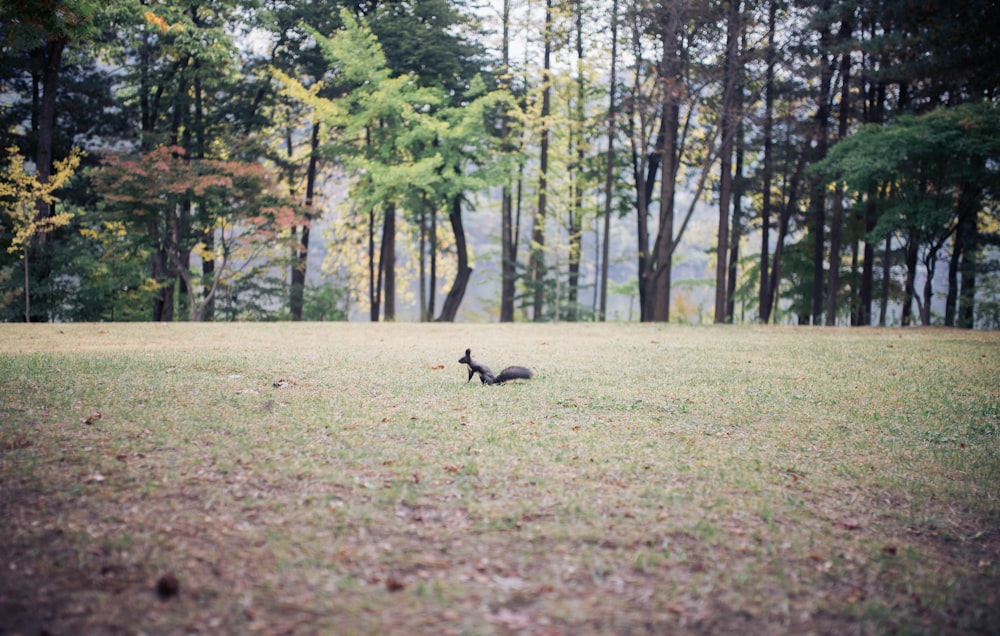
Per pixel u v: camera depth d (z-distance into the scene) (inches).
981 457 261.0
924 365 474.3
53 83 986.1
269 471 213.9
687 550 169.8
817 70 946.7
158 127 1322.6
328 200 1585.9
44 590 143.0
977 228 1195.9
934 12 880.3
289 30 1279.5
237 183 1037.2
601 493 204.8
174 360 414.9
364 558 159.3
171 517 179.2
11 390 309.4
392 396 328.2
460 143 1154.0
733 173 1400.1
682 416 307.6
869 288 1163.9
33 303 1033.5
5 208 961.5
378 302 1373.0
